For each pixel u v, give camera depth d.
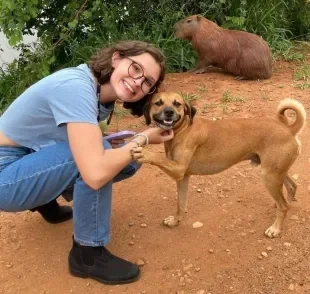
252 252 1.54
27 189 1.38
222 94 2.76
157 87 1.49
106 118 1.58
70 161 1.36
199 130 1.59
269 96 2.68
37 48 3.10
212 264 1.49
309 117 2.38
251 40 2.97
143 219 1.72
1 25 2.70
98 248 1.44
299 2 3.85
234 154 1.64
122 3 3.44
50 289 1.44
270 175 1.58
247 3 3.61
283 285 1.41
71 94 1.26
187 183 1.65
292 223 1.65
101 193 1.34
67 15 3.09
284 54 3.36
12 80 3.13
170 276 1.46
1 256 1.58
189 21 3.08
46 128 1.37
